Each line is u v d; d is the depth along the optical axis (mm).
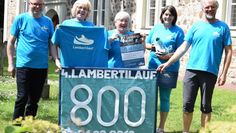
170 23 6707
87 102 5445
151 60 6793
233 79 14461
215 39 6086
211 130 3076
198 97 10859
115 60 6293
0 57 14797
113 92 5477
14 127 2594
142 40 6340
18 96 6230
